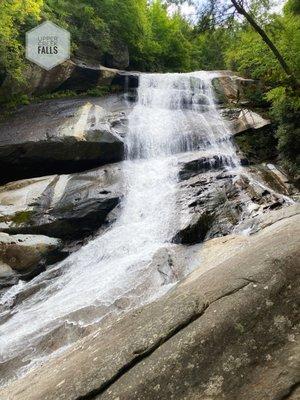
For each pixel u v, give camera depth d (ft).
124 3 64.18
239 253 12.28
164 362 7.38
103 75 53.36
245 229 24.58
